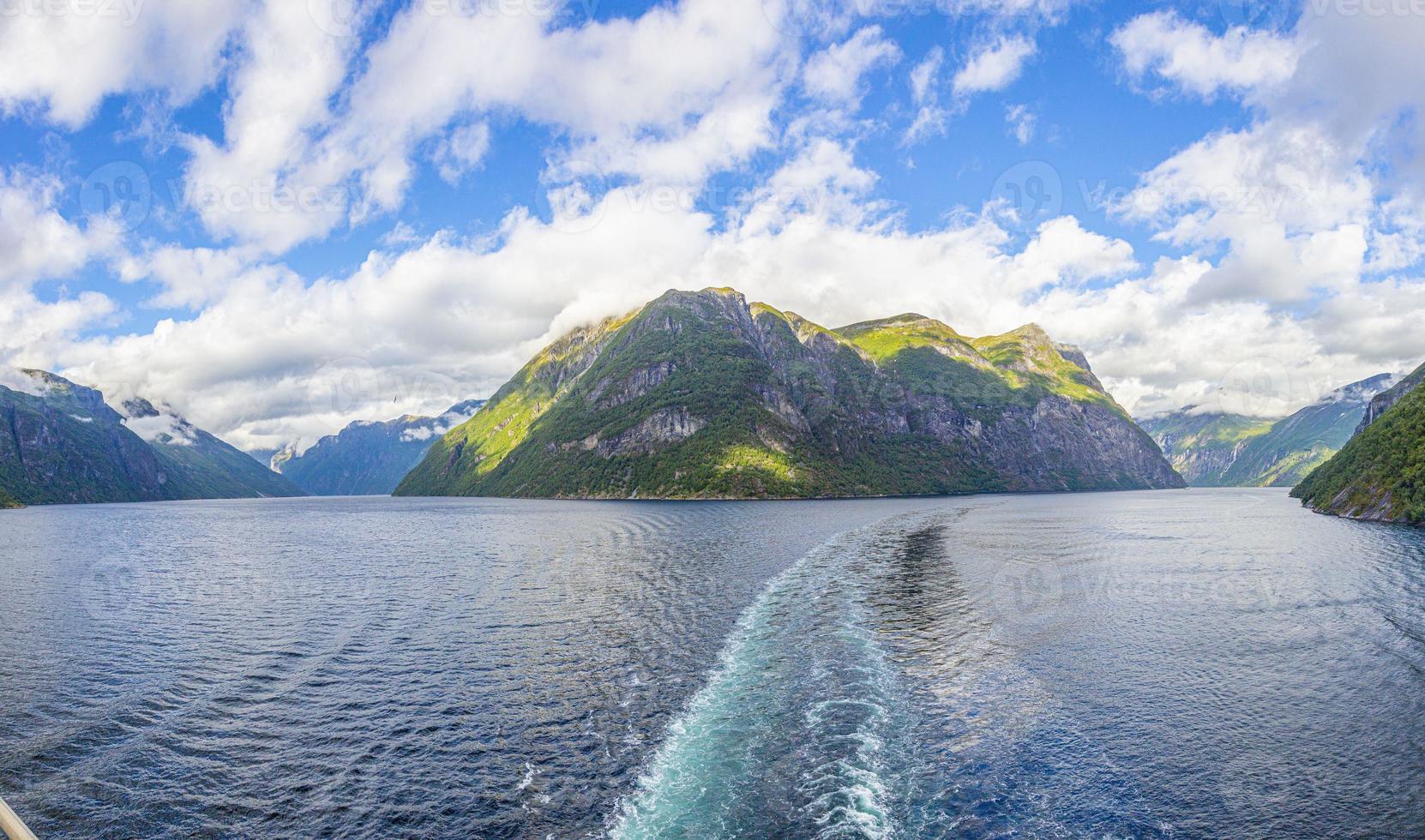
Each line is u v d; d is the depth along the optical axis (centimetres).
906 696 2931
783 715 2731
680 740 2511
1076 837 1875
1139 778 2205
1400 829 1933
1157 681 3106
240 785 2231
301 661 3556
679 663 3453
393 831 1956
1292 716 2705
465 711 2831
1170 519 13062
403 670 3372
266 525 14975
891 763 2306
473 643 3866
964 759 2333
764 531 10856
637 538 9925
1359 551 7244
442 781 2238
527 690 3061
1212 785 2162
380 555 8188
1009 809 2016
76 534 12744
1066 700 2872
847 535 10150
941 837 1870
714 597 5162
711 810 2019
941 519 13488
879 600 4969
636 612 4625
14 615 4709
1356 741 2480
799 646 3725
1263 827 1936
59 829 1998
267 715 2811
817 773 2238
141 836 1961
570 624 4291
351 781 2247
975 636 3916
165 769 2348
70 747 2528
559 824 1970
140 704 2953
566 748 2459
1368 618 4259
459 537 10806
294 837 1942
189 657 3638
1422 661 3378
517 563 7238
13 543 10669
